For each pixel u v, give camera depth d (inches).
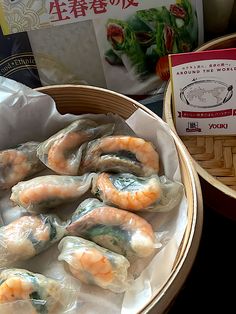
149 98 15.5
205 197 12.9
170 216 12.1
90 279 11.1
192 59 12.2
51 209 12.5
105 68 14.9
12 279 10.6
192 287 14.9
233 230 15.6
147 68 15.0
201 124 13.5
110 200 12.0
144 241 11.3
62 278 11.5
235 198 12.1
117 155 12.7
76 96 13.3
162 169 12.7
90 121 13.2
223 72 12.4
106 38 14.4
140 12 14.2
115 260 11.0
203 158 13.4
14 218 12.5
